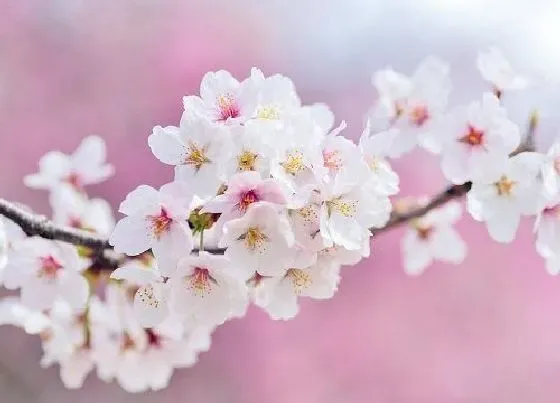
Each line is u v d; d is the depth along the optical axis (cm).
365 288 213
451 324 212
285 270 81
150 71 217
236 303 82
